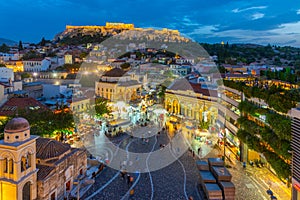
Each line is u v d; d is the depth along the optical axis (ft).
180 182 139.85
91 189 130.62
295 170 108.27
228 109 208.23
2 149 102.37
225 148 193.36
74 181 135.23
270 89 145.28
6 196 103.24
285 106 123.75
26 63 510.99
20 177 103.24
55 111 214.07
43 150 126.72
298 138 106.11
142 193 127.13
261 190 130.00
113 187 133.28
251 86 169.68
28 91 290.35
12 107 208.95
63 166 125.90
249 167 161.89
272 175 148.25
